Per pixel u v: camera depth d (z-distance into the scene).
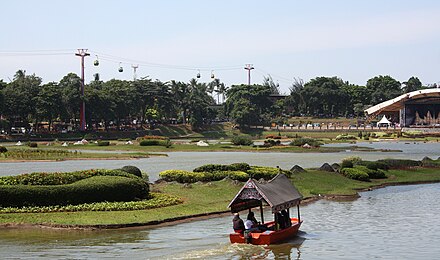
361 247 24.94
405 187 50.06
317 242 25.97
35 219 28.64
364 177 52.06
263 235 24.95
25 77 149.88
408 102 186.50
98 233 27.20
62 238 25.84
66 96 146.75
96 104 153.88
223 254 23.20
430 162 64.69
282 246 25.02
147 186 35.12
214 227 29.36
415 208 37.16
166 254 22.94
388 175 55.81
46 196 30.77
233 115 193.88
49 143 115.69
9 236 26.05
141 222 29.27
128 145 106.56
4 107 134.12
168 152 93.12
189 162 68.50
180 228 28.95
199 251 23.59
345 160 58.22
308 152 95.25
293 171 50.78
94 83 185.38
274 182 28.30
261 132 187.50
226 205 35.50
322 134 172.38
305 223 31.27
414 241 26.25
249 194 26.02
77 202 31.44
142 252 23.27
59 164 63.94
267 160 73.56
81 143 113.00
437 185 51.72
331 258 22.83
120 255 22.69
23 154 73.25
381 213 35.00
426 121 184.25
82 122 150.88
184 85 197.75
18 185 30.92
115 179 33.12
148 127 183.12
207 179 43.09
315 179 48.62
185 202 35.25
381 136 157.88
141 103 179.00
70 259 21.98
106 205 31.45
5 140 129.12
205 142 115.38
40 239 25.52
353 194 43.62
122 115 167.00
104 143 106.31
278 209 25.98
